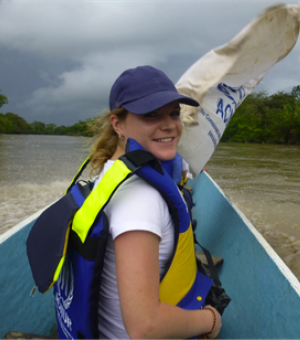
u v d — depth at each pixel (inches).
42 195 256.8
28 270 67.8
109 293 31.9
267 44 62.7
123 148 37.2
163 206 31.1
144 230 27.8
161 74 34.9
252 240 67.9
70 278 32.3
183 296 35.7
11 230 67.8
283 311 48.5
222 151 869.8
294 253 143.1
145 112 31.9
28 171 383.6
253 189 299.0
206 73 66.6
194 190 157.0
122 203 29.7
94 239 28.7
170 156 34.7
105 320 33.1
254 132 1593.3
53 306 70.4
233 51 63.5
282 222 192.9
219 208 97.7
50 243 31.7
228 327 60.7
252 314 55.9
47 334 66.3
